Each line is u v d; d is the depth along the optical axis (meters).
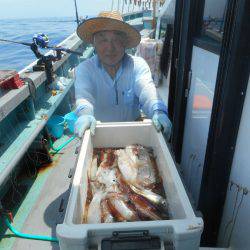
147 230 0.88
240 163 1.35
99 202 1.23
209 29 2.00
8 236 2.02
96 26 1.69
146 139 1.77
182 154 2.36
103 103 1.96
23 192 2.48
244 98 1.28
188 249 0.89
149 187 1.39
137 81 1.85
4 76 2.34
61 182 2.59
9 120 2.61
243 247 1.34
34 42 3.13
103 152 1.71
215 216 1.60
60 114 3.95
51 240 1.97
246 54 1.20
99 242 0.90
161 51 3.20
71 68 4.61
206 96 1.74
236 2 1.18
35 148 2.84
